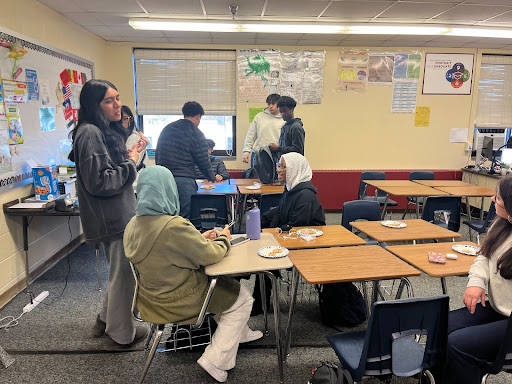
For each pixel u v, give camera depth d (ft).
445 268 6.28
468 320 5.93
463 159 19.42
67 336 7.87
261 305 8.72
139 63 17.31
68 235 12.99
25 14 10.25
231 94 17.92
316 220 8.87
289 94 18.04
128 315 7.09
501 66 18.72
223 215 11.30
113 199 6.70
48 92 11.33
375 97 18.44
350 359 4.97
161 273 5.53
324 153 18.90
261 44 17.37
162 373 6.69
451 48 18.16
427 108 18.74
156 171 5.65
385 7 11.82
